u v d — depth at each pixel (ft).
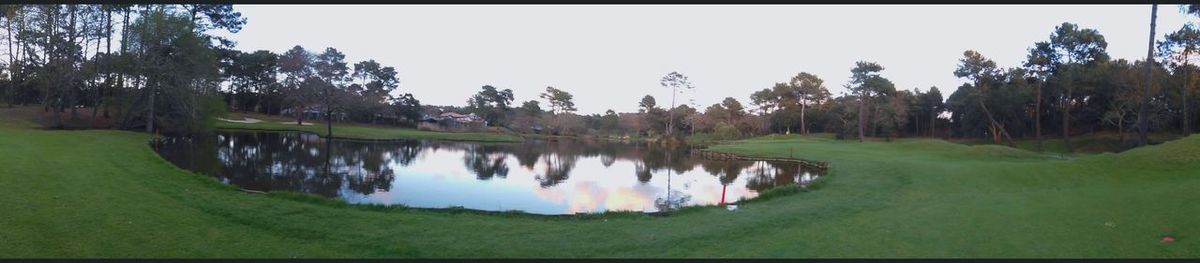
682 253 25.53
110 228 26.32
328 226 30.25
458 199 53.72
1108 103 159.74
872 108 222.28
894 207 39.83
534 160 111.34
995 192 46.37
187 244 24.81
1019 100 171.22
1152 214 31.58
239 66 219.41
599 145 197.57
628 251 26.04
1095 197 39.50
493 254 25.27
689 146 185.16
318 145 121.90
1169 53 119.24
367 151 112.98
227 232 27.55
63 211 28.55
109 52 114.21
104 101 113.50
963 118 209.67
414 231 29.84
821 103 272.10
